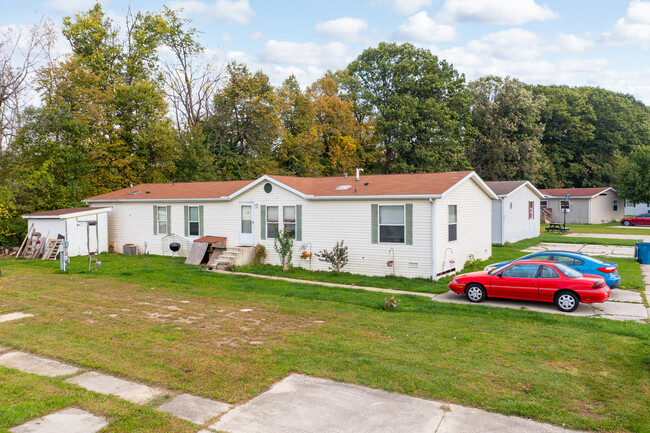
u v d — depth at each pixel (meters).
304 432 5.77
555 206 50.50
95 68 35.50
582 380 7.38
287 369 7.89
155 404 6.57
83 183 30.67
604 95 72.00
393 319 11.62
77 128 30.05
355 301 13.79
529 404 6.45
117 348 9.02
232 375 7.62
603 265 14.76
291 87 48.09
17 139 28.69
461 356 8.55
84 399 6.69
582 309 12.78
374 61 48.62
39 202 28.44
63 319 11.38
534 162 54.22
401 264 17.83
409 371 7.73
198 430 5.83
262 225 21.39
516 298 13.27
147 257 24.17
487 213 23.08
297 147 44.69
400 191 17.94
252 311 12.38
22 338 9.70
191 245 23.23
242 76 41.72
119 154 33.91
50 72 31.80
